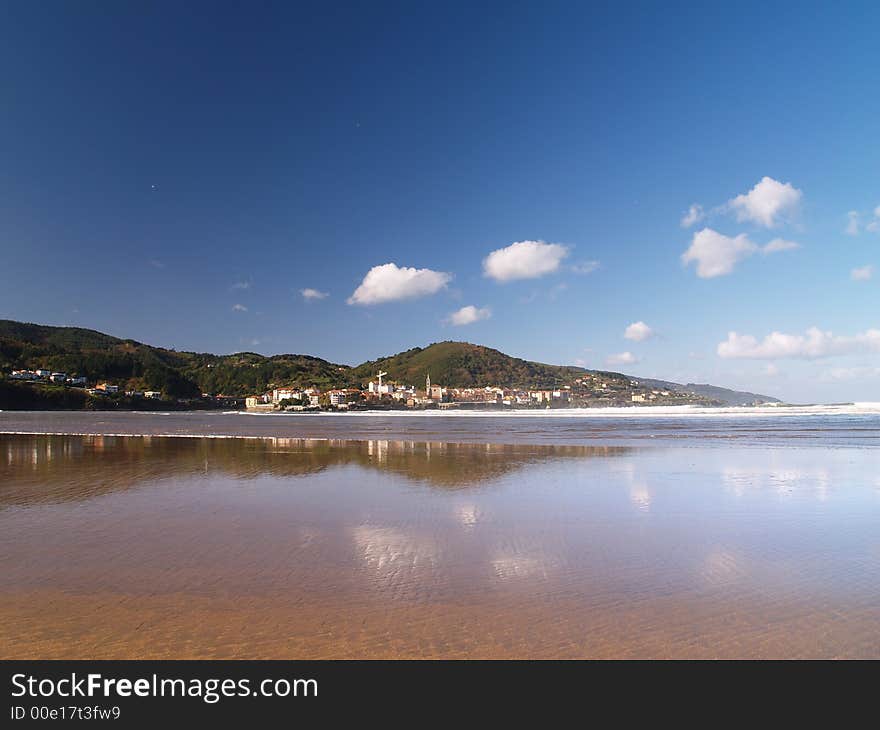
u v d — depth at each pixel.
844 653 5.68
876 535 10.37
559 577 8.01
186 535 10.57
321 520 11.82
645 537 10.29
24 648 5.94
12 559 9.02
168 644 6.01
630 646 5.88
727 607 6.84
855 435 40.81
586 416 115.25
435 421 89.69
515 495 14.76
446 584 7.73
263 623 6.48
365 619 6.57
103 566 8.62
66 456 25.33
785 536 10.32
